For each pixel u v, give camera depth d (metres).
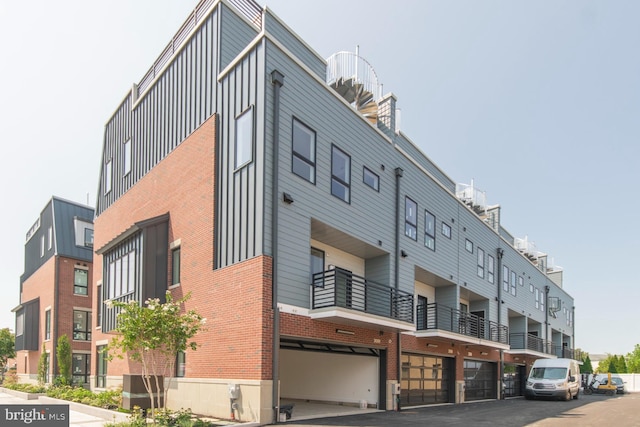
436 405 20.98
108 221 24.50
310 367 20.09
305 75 15.65
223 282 14.43
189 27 19.23
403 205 20.48
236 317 13.70
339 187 16.62
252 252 13.52
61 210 33.56
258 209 13.53
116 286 19.59
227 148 15.34
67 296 31.48
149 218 19.06
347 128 17.48
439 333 19.98
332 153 16.50
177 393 15.43
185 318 11.86
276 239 13.49
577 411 19.00
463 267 25.92
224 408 13.43
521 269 35.91
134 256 17.98
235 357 13.48
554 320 43.59
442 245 23.78
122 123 24.16
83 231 33.53
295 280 14.12
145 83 22.50
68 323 31.16
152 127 20.59
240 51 17.03
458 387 23.31
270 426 12.26
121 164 23.66
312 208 15.14
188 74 18.28
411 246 20.69
